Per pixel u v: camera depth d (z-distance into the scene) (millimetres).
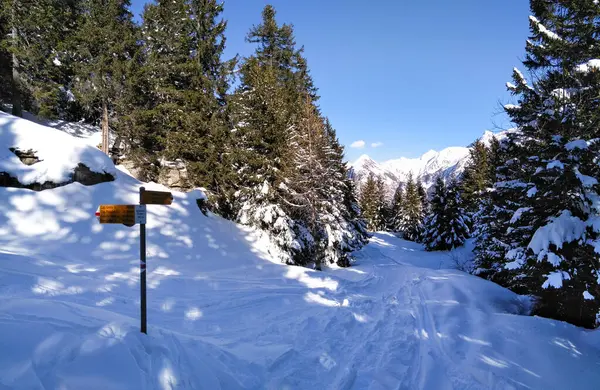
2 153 13773
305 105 23078
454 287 10680
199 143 20016
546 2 12086
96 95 22797
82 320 4430
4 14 20484
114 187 16109
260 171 20250
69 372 3080
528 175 9625
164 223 15969
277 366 5109
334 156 24516
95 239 12875
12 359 2982
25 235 11586
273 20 29125
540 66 12766
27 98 23875
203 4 21609
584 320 8375
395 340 6855
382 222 69125
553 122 9562
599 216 8039
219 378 4180
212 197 20156
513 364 5766
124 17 26203
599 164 8367
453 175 42469
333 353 5969
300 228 22172
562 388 5082
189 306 8367
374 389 4699
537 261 8414
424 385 4965
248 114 20484
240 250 17328
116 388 3104
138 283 9688
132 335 3982
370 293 12852
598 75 9250
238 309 8719
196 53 21328
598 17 10406
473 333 7160
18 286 6863
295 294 10789
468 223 35812
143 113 21266
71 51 23359
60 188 14180
